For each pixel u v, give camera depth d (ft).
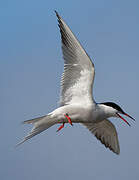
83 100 41.96
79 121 42.70
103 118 43.73
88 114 41.98
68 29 38.24
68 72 41.01
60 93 42.11
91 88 41.34
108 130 48.21
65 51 39.88
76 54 39.65
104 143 49.01
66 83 41.70
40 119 41.98
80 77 41.19
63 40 39.47
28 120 41.75
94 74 40.45
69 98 42.32
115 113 44.39
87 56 39.09
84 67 40.42
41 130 42.83
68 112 41.70
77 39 38.17
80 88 41.68
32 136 42.39
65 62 40.40
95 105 42.34
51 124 43.04
